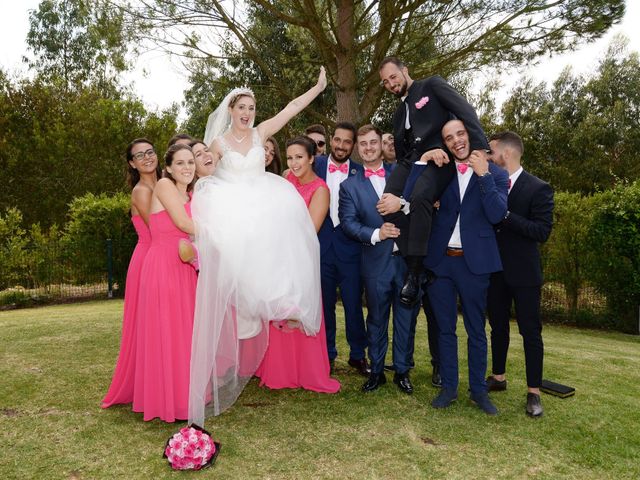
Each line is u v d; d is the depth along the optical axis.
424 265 3.80
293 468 2.89
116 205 11.39
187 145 3.61
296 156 4.21
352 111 9.66
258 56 10.27
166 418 3.42
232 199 3.49
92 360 4.81
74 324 6.44
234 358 3.48
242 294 3.36
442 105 3.87
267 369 4.22
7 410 3.62
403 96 4.19
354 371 4.67
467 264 3.63
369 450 3.11
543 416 3.63
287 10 9.45
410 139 4.09
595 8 7.75
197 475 2.80
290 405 3.84
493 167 3.74
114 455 3.01
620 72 26.05
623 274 8.04
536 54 8.66
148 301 3.47
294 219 3.63
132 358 3.70
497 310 4.08
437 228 3.77
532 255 3.76
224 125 3.91
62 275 11.30
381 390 4.14
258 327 3.52
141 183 4.02
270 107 13.31
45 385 4.12
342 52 9.19
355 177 4.23
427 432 3.36
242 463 2.94
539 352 3.69
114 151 18.05
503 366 4.17
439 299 3.79
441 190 3.69
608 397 4.05
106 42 8.38
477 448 3.15
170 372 3.43
